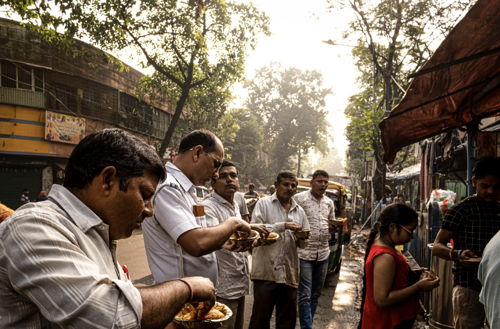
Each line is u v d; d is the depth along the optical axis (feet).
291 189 13.79
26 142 56.49
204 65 57.93
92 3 44.55
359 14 44.16
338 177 80.64
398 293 7.57
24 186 58.29
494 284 4.70
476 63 8.59
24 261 2.92
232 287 10.14
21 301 3.05
